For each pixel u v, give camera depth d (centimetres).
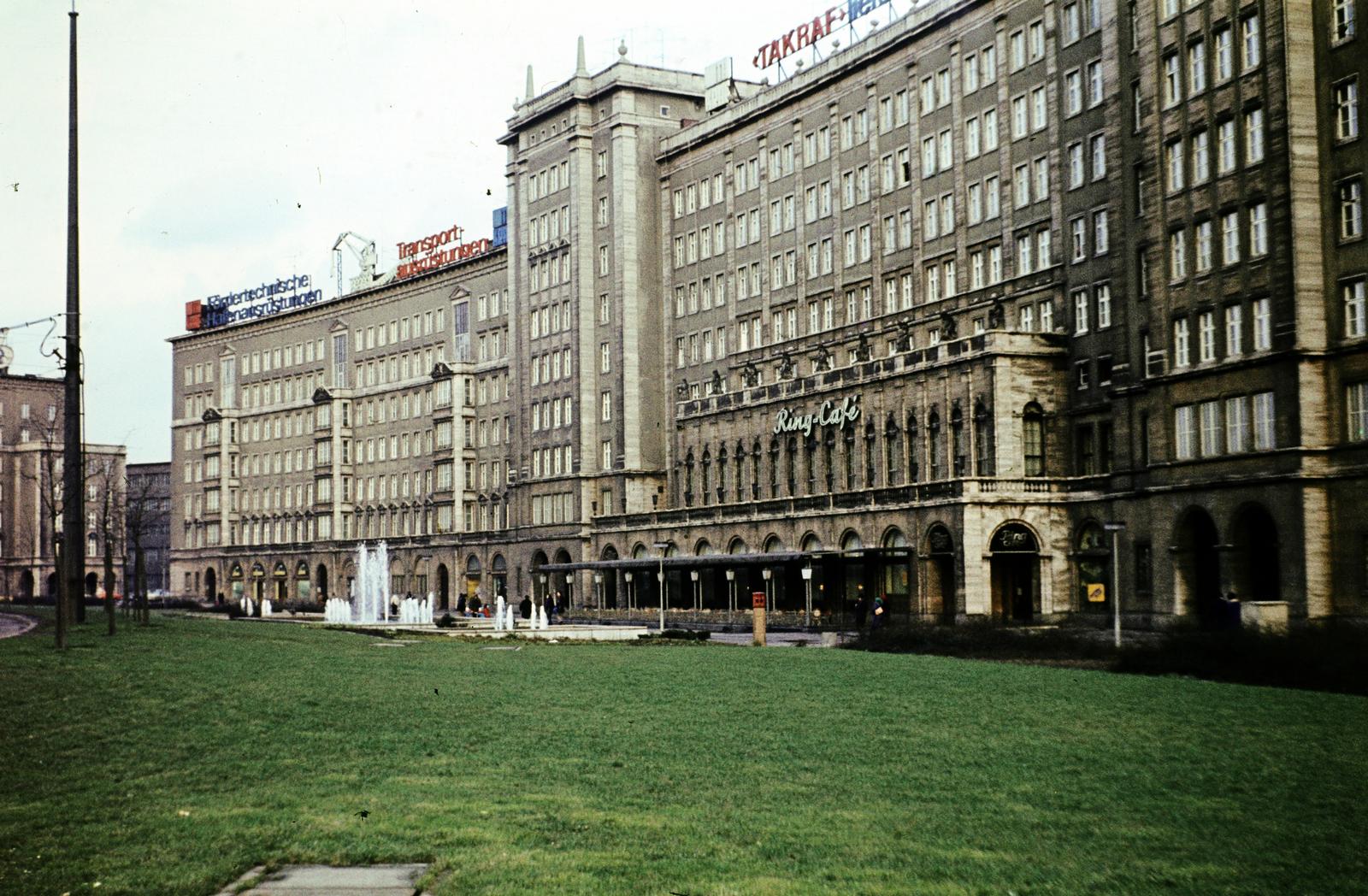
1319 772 2528
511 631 8231
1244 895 1723
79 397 6066
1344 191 6581
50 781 2389
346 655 5200
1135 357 8175
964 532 8956
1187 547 7550
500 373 17138
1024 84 9875
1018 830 2058
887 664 5034
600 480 14988
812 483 11356
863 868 1833
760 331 13088
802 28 12525
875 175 11562
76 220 5984
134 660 4397
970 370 9419
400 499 18912
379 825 2053
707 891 1709
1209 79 7275
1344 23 6562
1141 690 3944
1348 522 6481
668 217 14550
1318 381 6644
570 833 2020
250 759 2616
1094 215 9081
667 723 3158
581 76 15250
